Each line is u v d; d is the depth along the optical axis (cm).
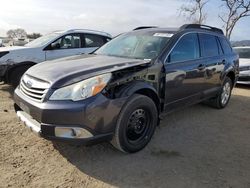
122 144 386
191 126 543
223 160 406
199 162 396
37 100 360
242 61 1026
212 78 587
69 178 343
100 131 355
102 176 350
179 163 390
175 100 482
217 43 624
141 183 339
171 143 456
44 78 371
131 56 472
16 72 769
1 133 456
